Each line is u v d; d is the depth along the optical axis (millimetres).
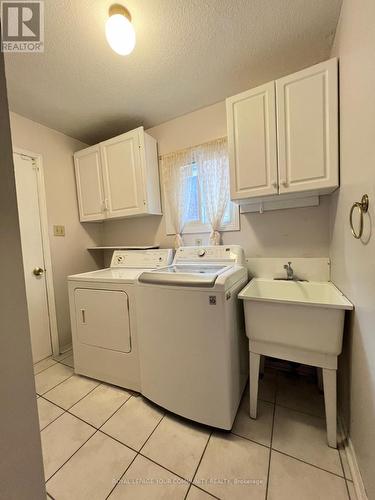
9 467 553
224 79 1671
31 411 595
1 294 541
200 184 2057
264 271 1886
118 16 1098
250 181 1555
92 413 1464
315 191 1462
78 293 1819
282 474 1045
